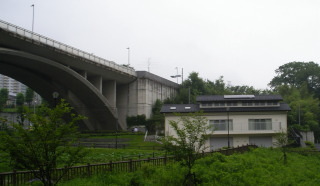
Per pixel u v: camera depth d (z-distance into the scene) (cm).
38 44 3772
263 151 3177
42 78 4597
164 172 1589
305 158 3198
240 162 2150
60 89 4859
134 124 5784
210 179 1580
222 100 4406
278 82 8806
